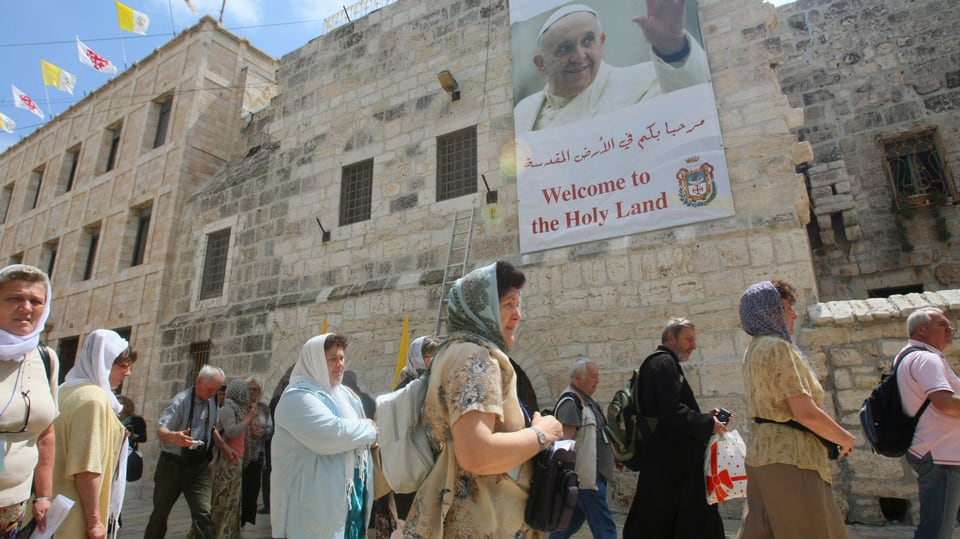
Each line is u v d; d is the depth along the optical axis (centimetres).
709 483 319
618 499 652
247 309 1090
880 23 1030
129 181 1505
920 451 324
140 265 1352
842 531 278
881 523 527
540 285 779
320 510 297
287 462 311
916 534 323
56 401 280
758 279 646
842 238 963
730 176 699
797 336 597
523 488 188
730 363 635
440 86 992
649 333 692
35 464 264
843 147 1005
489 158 893
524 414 197
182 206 1346
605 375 703
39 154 1933
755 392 300
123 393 1230
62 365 1476
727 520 596
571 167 804
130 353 357
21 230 1842
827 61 1059
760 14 735
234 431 528
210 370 511
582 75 830
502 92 914
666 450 328
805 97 1060
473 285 203
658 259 709
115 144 1692
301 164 1144
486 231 861
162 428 472
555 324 754
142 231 1453
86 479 279
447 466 186
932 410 322
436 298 866
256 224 1171
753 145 695
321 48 1203
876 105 996
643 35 796
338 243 1029
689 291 681
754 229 660
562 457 184
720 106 728
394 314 902
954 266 880
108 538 315
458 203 905
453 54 995
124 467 334
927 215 920
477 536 176
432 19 1045
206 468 498
